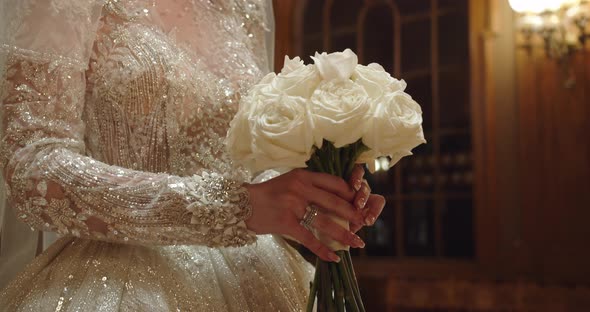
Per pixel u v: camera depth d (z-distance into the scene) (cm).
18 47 107
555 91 518
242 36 140
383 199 113
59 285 107
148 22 122
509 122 537
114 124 118
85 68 113
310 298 109
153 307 106
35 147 105
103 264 110
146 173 108
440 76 584
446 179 572
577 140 509
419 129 105
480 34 551
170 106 119
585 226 502
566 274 505
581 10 482
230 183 106
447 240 566
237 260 124
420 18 596
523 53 532
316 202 104
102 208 103
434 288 556
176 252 118
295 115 101
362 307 110
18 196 104
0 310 108
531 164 526
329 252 104
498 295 525
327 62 105
